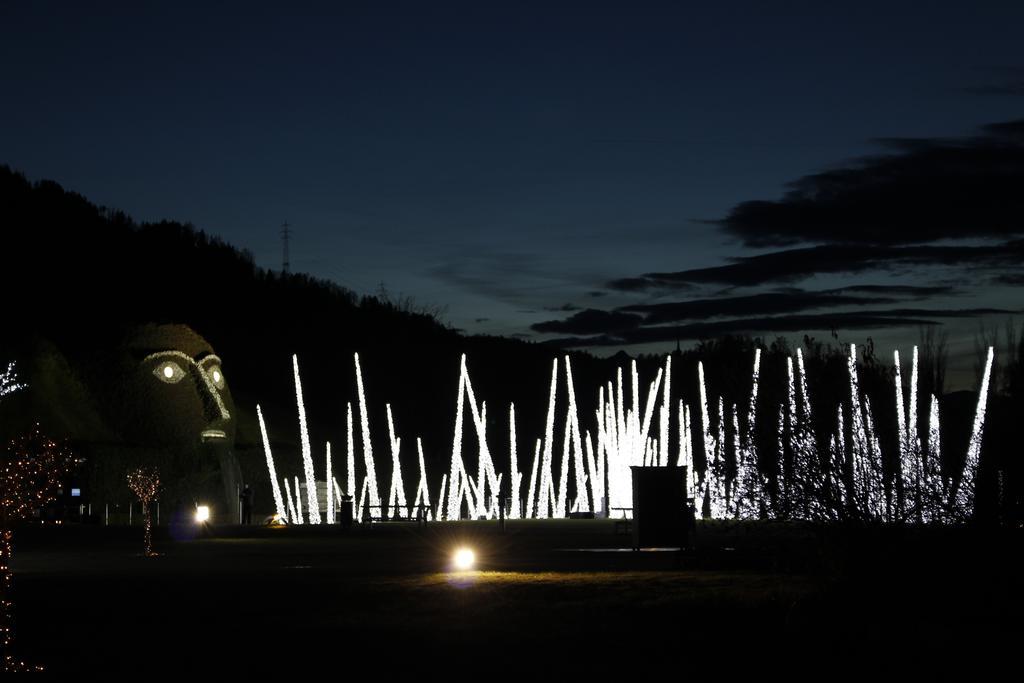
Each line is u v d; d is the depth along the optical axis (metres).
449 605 17.61
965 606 14.65
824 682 12.40
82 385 48.53
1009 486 17.23
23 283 74.31
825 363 34.53
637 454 54.00
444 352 83.38
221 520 49.19
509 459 74.25
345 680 12.30
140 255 88.31
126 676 12.52
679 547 27.98
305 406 76.31
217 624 15.94
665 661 13.25
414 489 67.56
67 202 90.44
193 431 49.38
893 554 16.88
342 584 20.52
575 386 81.56
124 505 45.56
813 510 18.67
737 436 22.11
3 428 44.34
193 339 50.78
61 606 17.83
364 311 89.69
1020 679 12.29
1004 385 35.62
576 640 14.55
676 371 71.00
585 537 35.41
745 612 16.47
